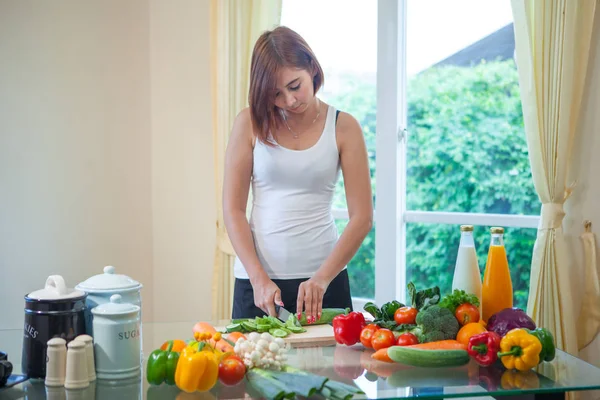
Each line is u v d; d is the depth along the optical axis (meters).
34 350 1.42
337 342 1.64
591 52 2.63
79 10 3.48
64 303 1.44
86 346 1.39
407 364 1.45
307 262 2.17
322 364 1.46
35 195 3.36
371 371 1.41
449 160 3.26
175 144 3.76
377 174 3.39
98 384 1.39
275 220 2.16
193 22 3.68
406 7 3.34
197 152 3.71
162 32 3.76
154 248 3.84
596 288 2.65
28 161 3.33
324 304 2.16
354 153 2.16
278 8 3.30
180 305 3.81
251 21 3.36
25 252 3.35
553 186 2.64
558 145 2.62
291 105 2.02
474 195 3.19
